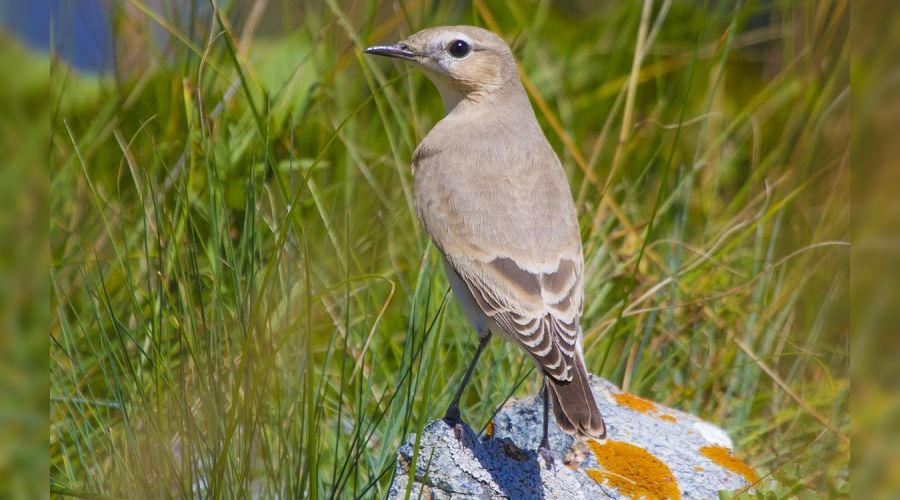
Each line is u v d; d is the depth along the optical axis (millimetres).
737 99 15227
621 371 11484
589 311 11750
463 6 15547
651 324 11461
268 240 11070
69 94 12219
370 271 11938
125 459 9188
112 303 11023
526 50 14422
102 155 12453
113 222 11609
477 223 9445
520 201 9547
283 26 14531
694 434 9945
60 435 9586
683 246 12383
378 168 13305
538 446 9289
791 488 9500
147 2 13281
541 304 9008
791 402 11742
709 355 11836
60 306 9938
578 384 8492
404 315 11938
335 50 13719
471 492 8500
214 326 9547
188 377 9469
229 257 9641
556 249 9312
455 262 9438
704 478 9305
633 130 13938
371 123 13789
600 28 15734
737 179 14453
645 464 9305
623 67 15320
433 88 14375
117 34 12719
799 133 13688
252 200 9844
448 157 9945
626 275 12164
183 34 12742
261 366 8914
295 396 9352
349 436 10242
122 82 12789
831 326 12109
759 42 15719
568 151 13797
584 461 9211
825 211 12570
